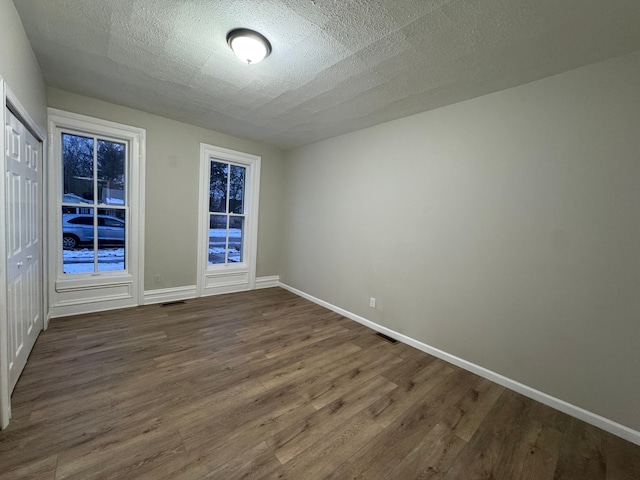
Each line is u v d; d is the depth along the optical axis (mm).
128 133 3342
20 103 1834
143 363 2334
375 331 3336
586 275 1953
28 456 1400
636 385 1783
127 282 3521
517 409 2041
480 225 2475
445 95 2506
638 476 1529
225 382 2148
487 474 1491
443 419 1893
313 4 1559
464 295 2588
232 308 3795
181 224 3887
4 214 1550
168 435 1602
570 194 2010
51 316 3049
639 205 1760
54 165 2949
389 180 3232
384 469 1479
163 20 1771
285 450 1554
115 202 3430
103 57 2234
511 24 1616
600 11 1478
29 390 1895
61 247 3117
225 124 3713
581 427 1889
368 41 1852
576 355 1999
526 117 2211
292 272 4770
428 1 1488
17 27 1751
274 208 4910
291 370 2381
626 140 1801
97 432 1585
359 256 3590
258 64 2193
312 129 3674
